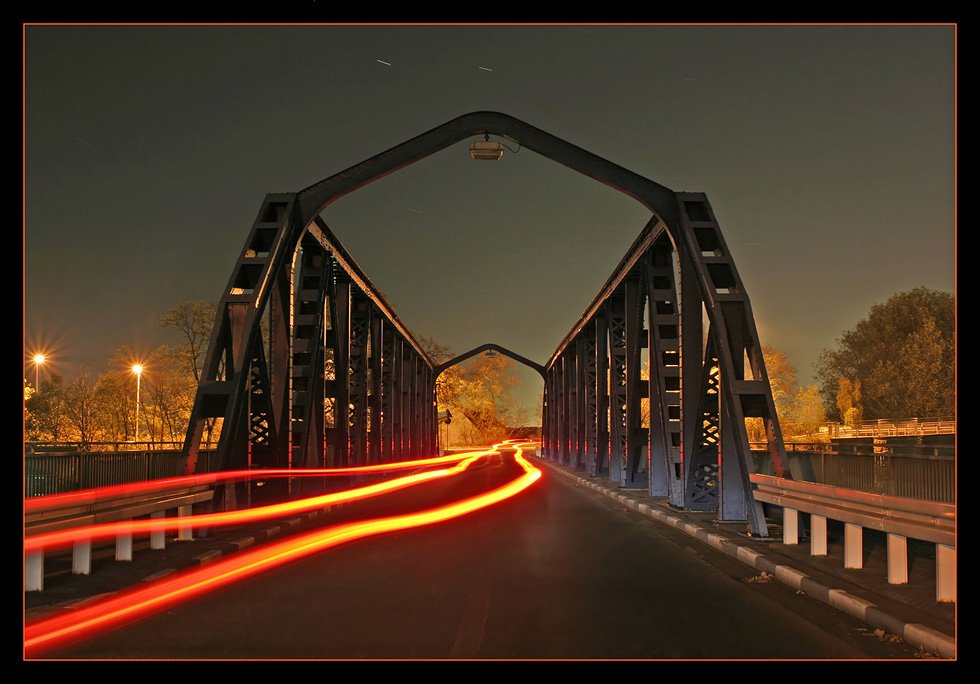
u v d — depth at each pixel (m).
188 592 8.52
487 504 20.89
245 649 6.14
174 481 11.70
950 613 6.88
